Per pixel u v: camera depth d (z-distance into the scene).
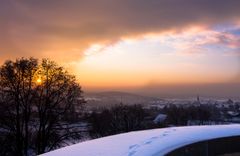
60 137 43.75
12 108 42.00
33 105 43.62
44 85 44.44
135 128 63.69
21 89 43.00
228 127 6.04
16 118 42.19
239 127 6.08
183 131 5.39
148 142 4.43
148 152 3.90
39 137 42.97
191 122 76.50
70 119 45.25
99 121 54.53
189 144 4.54
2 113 41.31
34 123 44.31
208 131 5.43
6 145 41.09
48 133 43.19
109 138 5.05
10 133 41.66
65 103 44.81
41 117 43.44
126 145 4.29
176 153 4.26
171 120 77.31
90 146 4.36
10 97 42.09
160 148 4.11
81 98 46.09
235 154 5.34
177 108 82.19
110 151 3.98
